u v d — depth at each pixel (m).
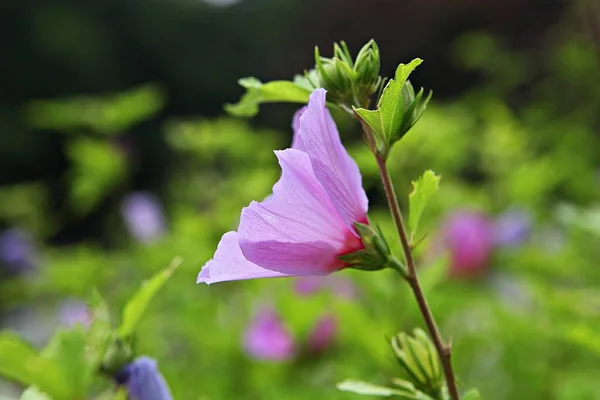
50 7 6.44
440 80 3.50
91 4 6.62
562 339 0.98
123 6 6.64
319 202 0.60
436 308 1.04
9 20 6.20
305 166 0.60
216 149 1.66
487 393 1.12
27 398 0.71
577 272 1.29
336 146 0.60
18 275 2.02
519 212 1.39
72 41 6.32
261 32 6.87
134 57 6.61
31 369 0.70
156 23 6.64
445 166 1.54
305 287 1.12
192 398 1.12
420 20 3.52
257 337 1.12
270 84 0.64
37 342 1.83
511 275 1.28
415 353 0.64
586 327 0.82
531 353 1.06
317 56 0.63
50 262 1.90
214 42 6.79
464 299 1.15
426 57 3.53
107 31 6.62
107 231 2.27
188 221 1.48
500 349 1.13
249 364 1.17
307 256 0.60
